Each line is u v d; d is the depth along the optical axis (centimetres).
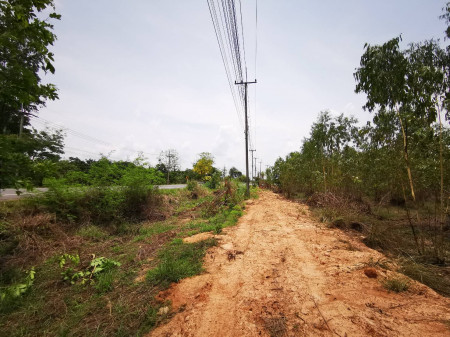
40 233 625
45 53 234
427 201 902
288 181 1853
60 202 743
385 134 658
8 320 326
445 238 600
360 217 781
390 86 548
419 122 534
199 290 371
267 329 270
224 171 3688
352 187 1191
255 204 1407
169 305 331
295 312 298
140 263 496
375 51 557
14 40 218
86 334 284
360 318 271
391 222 767
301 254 511
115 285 403
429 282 366
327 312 289
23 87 222
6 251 523
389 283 348
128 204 966
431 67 520
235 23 512
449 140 604
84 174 855
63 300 367
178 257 507
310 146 1623
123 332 281
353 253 497
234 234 700
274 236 667
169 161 4553
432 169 645
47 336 289
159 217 1012
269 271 434
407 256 485
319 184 1352
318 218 880
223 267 458
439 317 264
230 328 278
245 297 344
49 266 495
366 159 1070
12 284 417
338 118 1567
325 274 404
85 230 725
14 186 228
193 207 1291
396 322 260
